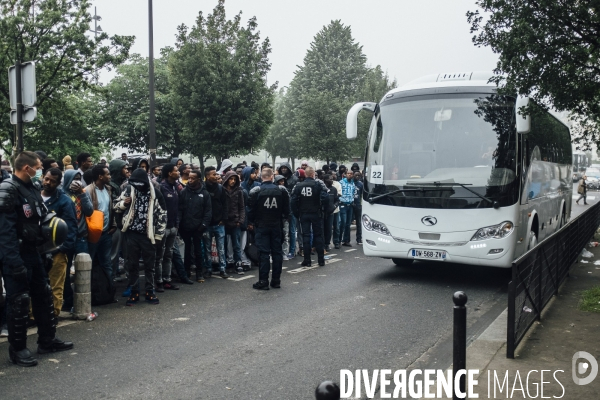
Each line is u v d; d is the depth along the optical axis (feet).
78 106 108.27
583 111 24.90
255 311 23.76
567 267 30.53
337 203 42.42
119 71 127.03
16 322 16.94
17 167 17.58
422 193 28.27
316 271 33.65
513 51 22.77
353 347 19.01
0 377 16.07
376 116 30.83
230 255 33.17
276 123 201.98
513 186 26.94
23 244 17.56
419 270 33.96
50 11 62.28
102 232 24.75
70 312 23.03
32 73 24.45
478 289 28.55
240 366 17.04
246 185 35.94
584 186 108.17
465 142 27.99
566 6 21.72
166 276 28.12
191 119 86.53
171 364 17.19
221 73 85.92
